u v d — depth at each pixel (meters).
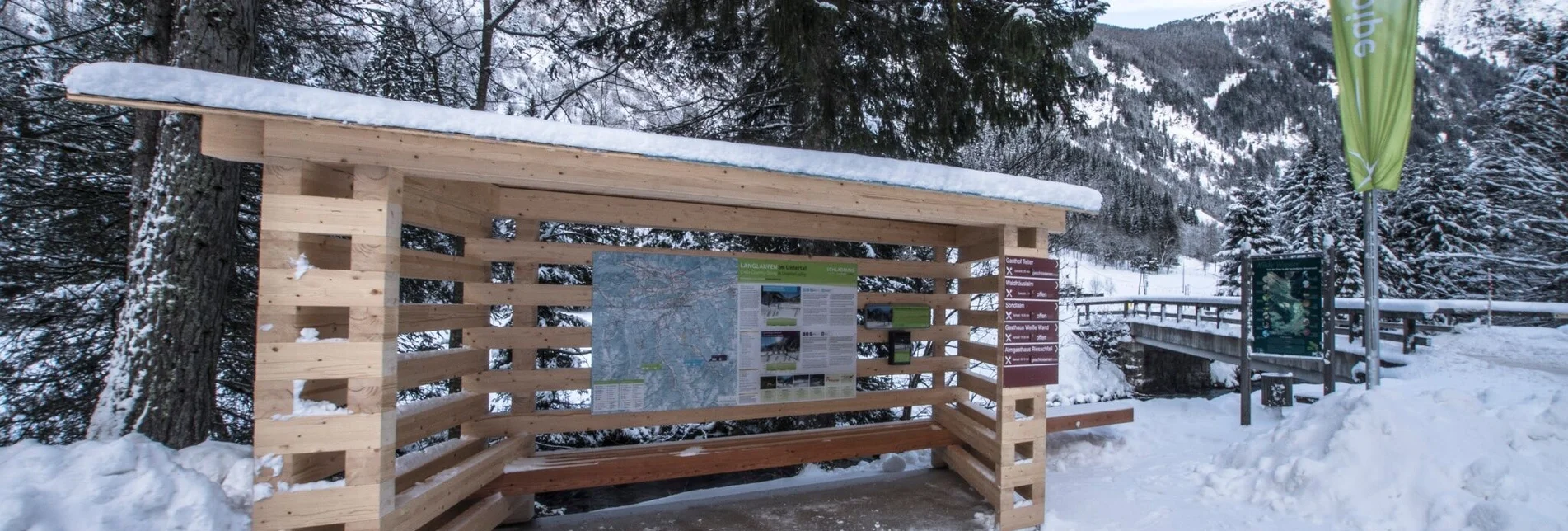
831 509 4.15
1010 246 3.84
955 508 4.16
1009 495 3.81
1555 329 10.47
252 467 2.97
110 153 5.18
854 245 7.32
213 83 2.30
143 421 3.41
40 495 2.42
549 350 7.09
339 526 2.70
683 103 7.12
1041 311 3.93
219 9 3.65
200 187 3.64
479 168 2.71
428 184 3.20
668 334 4.14
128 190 5.27
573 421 4.05
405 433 3.06
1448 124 21.44
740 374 4.30
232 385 5.51
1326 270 6.08
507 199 3.94
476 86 6.93
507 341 4.00
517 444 3.88
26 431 4.88
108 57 5.43
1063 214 3.97
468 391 3.94
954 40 4.72
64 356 5.11
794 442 4.31
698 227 4.29
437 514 2.95
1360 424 3.88
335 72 6.12
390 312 2.62
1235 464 4.31
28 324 4.99
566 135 2.73
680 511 4.11
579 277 7.00
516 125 2.67
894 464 5.22
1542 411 3.85
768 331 4.39
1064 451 5.11
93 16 5.50
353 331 2.54
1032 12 4.43
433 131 2.54
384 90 6.19
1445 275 19.89
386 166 2.58
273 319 2.48
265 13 5.34
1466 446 3.69
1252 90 145.00
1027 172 10.68
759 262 4.40
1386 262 21.23
